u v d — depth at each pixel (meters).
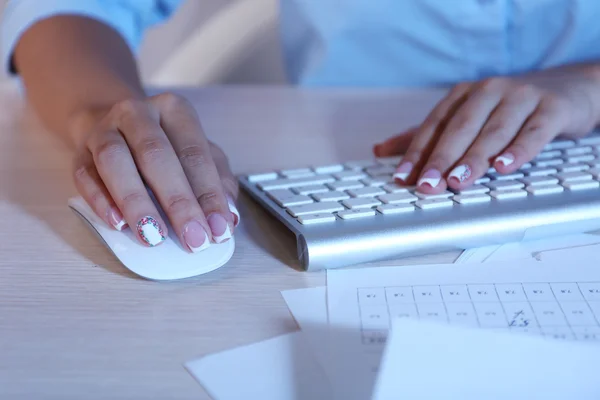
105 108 0.63
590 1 0.96
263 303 0.39
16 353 0.34
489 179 0.52
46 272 0.43
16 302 0.39
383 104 0.89
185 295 0.40
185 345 0.34
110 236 0.44
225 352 0.34
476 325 0.35
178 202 0.43
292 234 0.49
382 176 0.55
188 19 1.35
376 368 0.32
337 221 0.45
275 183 0.54
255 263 0.44
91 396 0.30
